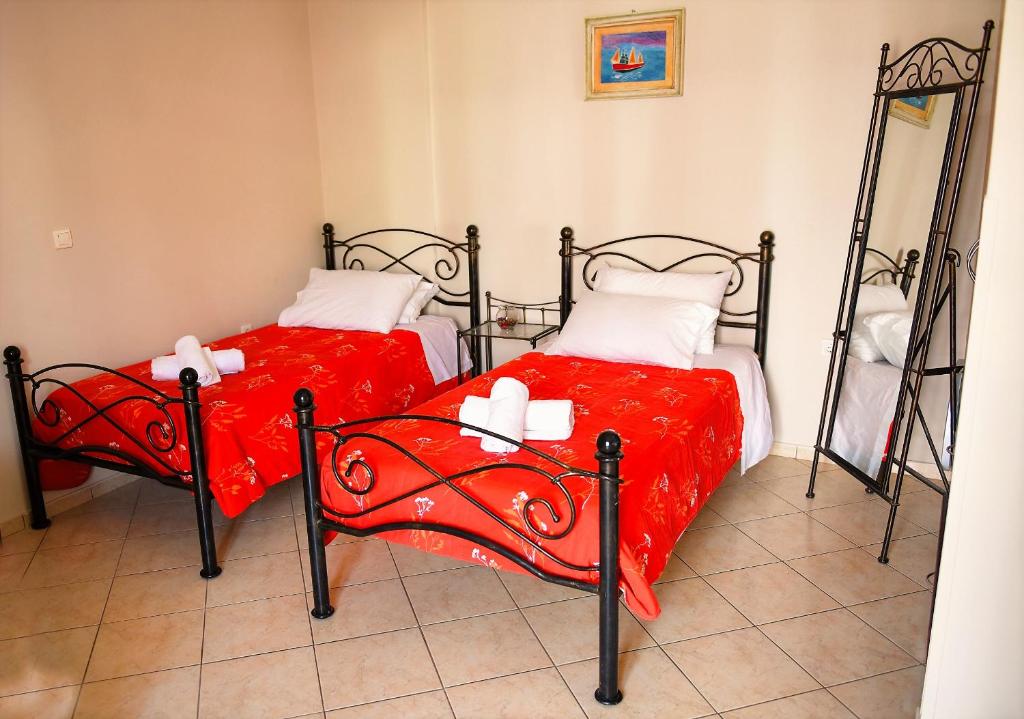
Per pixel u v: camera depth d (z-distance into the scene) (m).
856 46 3.42
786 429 3.92
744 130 3.71
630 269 4.08
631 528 2.22
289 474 3.17
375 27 4.41
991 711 1.60
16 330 3.26
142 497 3.58
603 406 3.00
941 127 2.86
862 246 3.22
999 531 1.49
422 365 4.14
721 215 3.84
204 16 3.97
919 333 3.19
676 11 3.71
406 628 2.55
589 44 3.92
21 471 3.29
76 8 3.39
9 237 3.21
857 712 2.12
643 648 2.43
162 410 2.83
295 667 2.37
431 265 4.62
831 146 3.55
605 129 4.00
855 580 2.78
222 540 3.16
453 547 2.37
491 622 2.58
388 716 2.15
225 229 4.20
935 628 1.60
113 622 2.61
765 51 3.59
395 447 2.35
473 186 4.40
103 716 2.17
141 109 3.71
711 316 3.68
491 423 2.50
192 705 2.21
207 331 4.15
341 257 4.86
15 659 2.43
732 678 2.28
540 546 2.21
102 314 3.61
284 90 4.47
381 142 4.56
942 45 3.24
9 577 2.91
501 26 4.12
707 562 2.92
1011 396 1.43
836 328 3.36
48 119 3.31
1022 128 1.34
